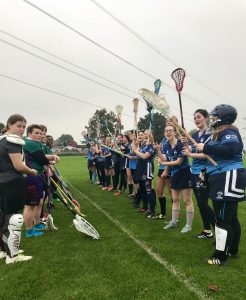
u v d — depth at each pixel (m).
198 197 5.30
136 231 5.90
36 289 3.65
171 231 5.89
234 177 4.04
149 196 7.12
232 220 4.39
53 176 7.30
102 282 3.78
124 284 3.71
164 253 4.70
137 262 4.36
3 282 3.85
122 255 4.64
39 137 5.70
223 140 4.07
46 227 6.16
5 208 4.45
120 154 10.05
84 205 8.68
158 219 6.94
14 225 4.38
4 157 4.39
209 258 4.42
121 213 7.58
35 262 4.45
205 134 5.27
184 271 4.04
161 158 6.27
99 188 12.24
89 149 14.31
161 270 4.09
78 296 3.46
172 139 5.78
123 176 11.03
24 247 5.10
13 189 4.39
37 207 6.19
